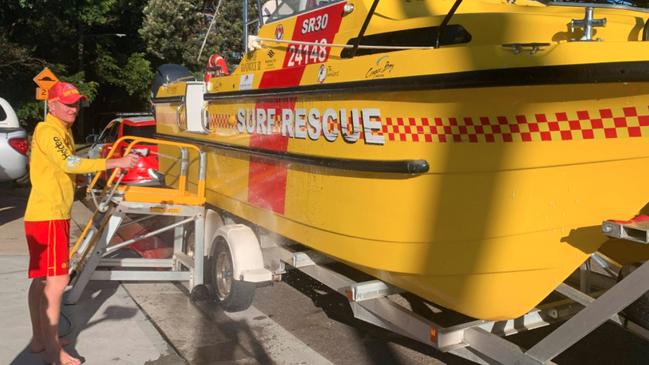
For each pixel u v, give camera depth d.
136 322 5.39
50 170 4.23
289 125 4.63
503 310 3.57
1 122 11.68
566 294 3.79
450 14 3.50
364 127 3.79
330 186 4.13
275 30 5.57
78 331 5.14
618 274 3.84
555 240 3.40
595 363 4.46
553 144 3.22
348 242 4.00
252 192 5.33
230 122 5.73
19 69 21.44
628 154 3.18
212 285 5.94
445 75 3.26
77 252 6.02
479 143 3.29
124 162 4.45
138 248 8.05
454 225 3.45
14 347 4.73
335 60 4.06
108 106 30.92
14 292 6.12
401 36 4.15
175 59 22.83
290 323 5.51
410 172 3.48
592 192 3.31
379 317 4.16
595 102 3.12
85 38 25.78
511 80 3.10
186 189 6.93
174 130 7.40
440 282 3.60
